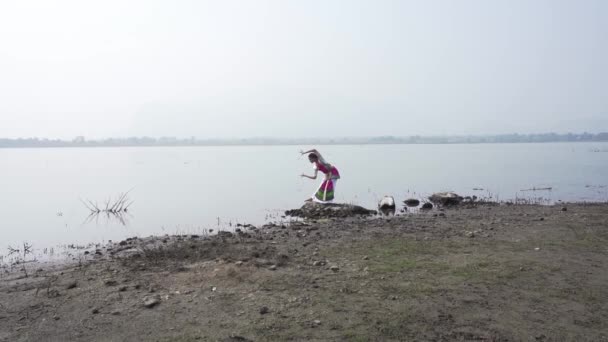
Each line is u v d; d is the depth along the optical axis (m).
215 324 6.28
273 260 9.62
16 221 17.98
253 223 16.45
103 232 15.45
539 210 17.14
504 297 7.21
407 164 56.19
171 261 9.77
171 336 5.93
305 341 5.73
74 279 8.56
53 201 23.70
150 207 21.27
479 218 15.35
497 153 91.62
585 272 8.49
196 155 100.25
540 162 56.25
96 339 5.91
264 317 6.50
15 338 5.98
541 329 6.05
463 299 7.13
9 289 8.12
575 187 27.59
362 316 6.50
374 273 8.58
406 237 12.12
